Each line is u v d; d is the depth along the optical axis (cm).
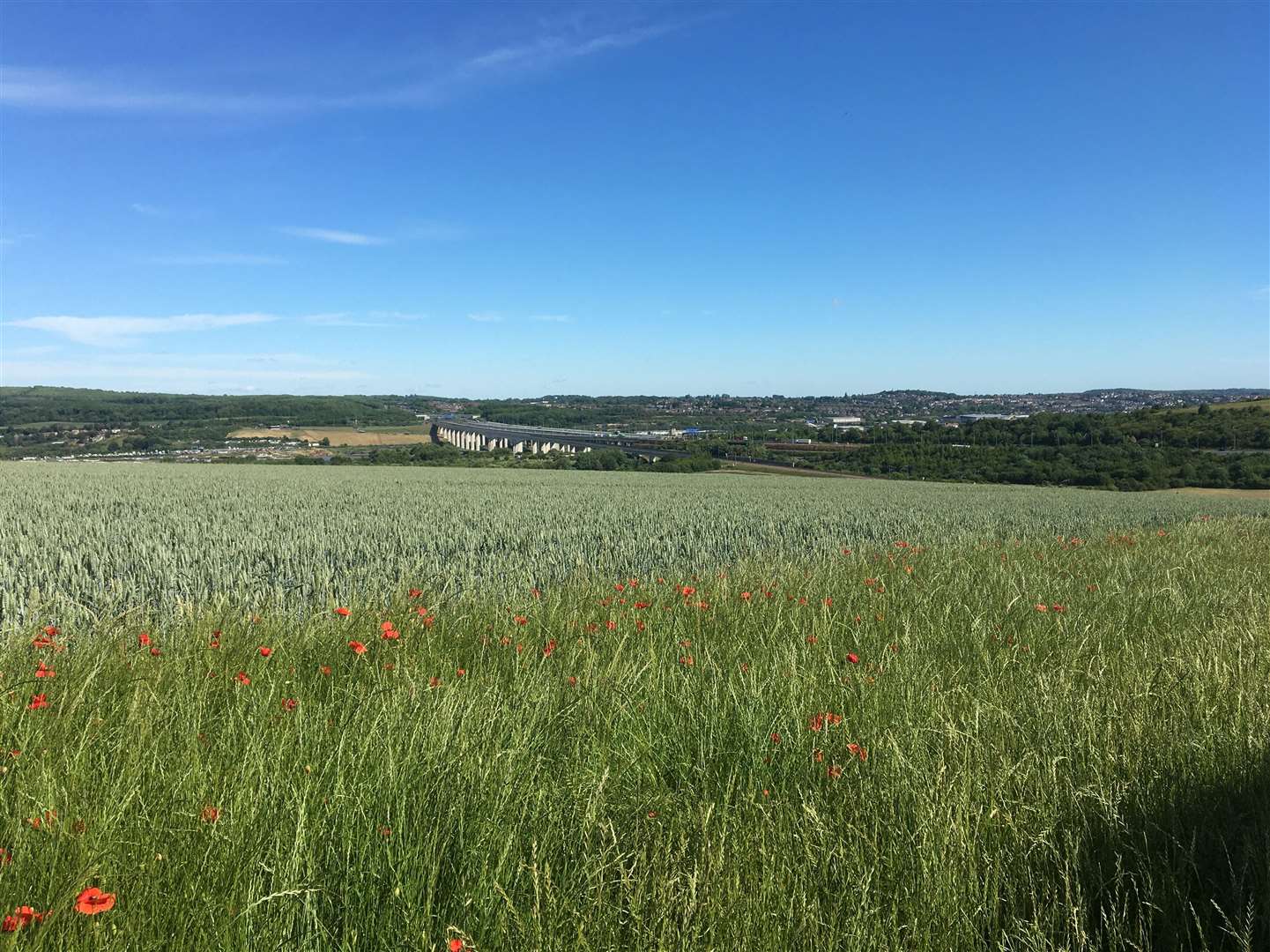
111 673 406
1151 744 337
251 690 368
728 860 241
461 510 1898
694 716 360
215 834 228
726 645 524
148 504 1942
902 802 276
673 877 225
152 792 256
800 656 475
